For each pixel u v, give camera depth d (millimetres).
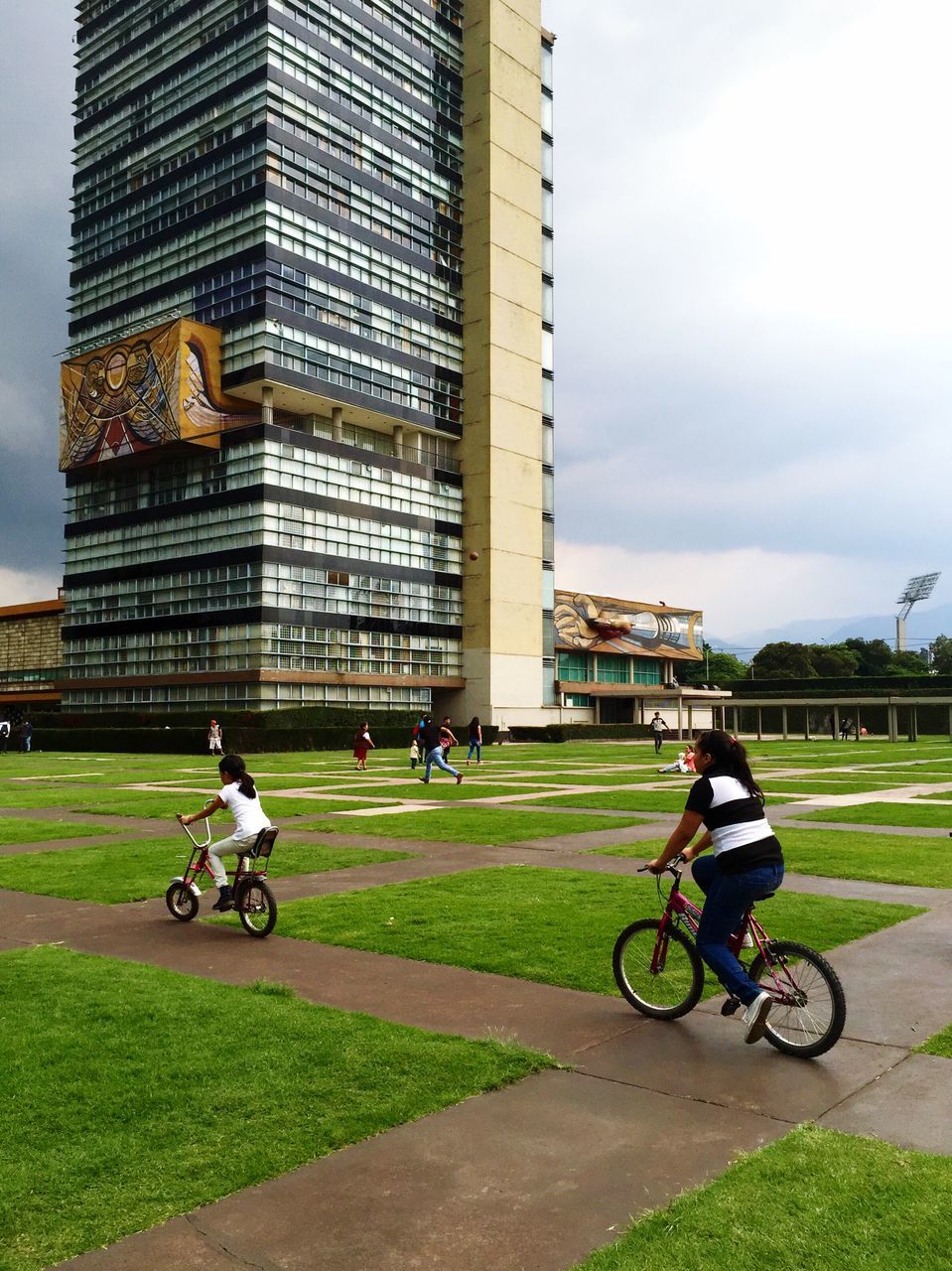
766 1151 4605
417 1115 5082
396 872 12883
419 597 73938
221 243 68125
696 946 6594
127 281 75188
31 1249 3863
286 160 67000
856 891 11328
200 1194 4289
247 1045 6090
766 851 6234
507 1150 4695
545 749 58188
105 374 69438
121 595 72250
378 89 74125
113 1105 5199
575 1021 6676
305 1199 4250
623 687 83688
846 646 142500
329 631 66750
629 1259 3709
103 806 22078
